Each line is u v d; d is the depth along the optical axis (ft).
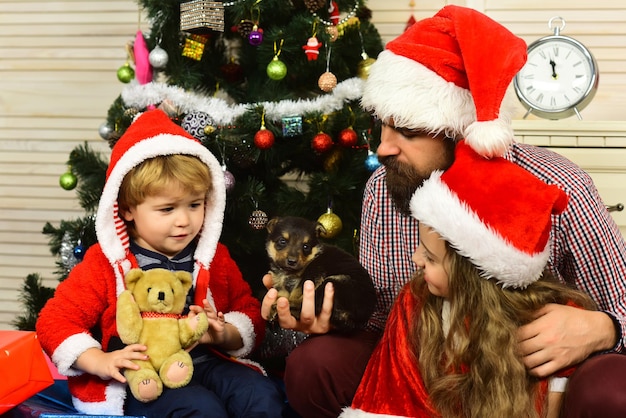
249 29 7.52
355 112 7.43
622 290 5.20
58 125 9.75
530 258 4.45
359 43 7.83
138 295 5.49
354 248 7.45
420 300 5.03
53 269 9.82
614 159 7.02
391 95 4.97
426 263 4.83
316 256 5.42
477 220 4.46
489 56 4.61
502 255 4.43
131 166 5.61
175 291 5.55
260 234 7.82
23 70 9.77
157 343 5.40
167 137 5.75
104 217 5.63
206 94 8.44
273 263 5.48
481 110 4.56
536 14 8.86
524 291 4.65
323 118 7.27
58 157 9.78
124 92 7.66
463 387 4.58
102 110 9.67
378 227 5.91
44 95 9.75
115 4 9.50
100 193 7.75
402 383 4.82
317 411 5.33
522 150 5.48
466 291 4.61
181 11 7.41
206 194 6.09
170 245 5.79
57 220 9.82
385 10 9.14
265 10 7.62
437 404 4.62
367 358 5.33
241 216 7.79
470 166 4.60
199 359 5.97
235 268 6.52
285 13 7.76
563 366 4.58
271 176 8.13
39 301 7.97
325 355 5.21
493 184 4.51
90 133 9.73
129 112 7.55
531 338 4.54
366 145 7.49
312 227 5.47
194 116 7.29
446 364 4.69
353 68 7.97
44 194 9.84
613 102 8.88
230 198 7.57
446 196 4.56
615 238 5.21
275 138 7.66
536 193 4.48
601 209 5.20
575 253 5.21
